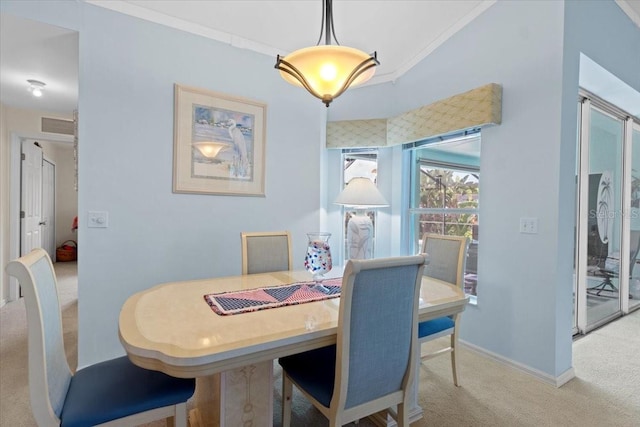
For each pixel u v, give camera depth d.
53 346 1.15
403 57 3.17
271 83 3.01
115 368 1.36
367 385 1.25
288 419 1.59
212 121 2.70
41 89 3.08
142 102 2.41
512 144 2.36
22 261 1.02
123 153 2.35
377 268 1.17
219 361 1.01
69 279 4.79
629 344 2.76
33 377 1.01
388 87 3.44
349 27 2.73
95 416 1.09
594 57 2.34
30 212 4.18
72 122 3.91
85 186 2.23
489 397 1.99
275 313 1.37
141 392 1.20
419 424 1.74
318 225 3.29
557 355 2.13
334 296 1.63
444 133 2.75
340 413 1.20
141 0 2.33
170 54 2.52
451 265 2.17
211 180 2.71
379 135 3.38
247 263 2.25
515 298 2.34
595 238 3.08
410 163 3.43
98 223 2.28
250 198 2.91
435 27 2.78
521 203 2.31
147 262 2.45
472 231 2.84
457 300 1.60
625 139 3.36
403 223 3.41
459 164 2.96
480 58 2.58
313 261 1.85
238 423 1.37
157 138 2.47
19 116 3.64
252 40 2.84
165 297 1.58
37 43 2.29
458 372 2.12
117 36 2.32
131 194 2.39
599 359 2.49
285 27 2.71
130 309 1.40
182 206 2.59
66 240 6.43
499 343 2.44
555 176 2.12
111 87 2.30
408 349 1.34
